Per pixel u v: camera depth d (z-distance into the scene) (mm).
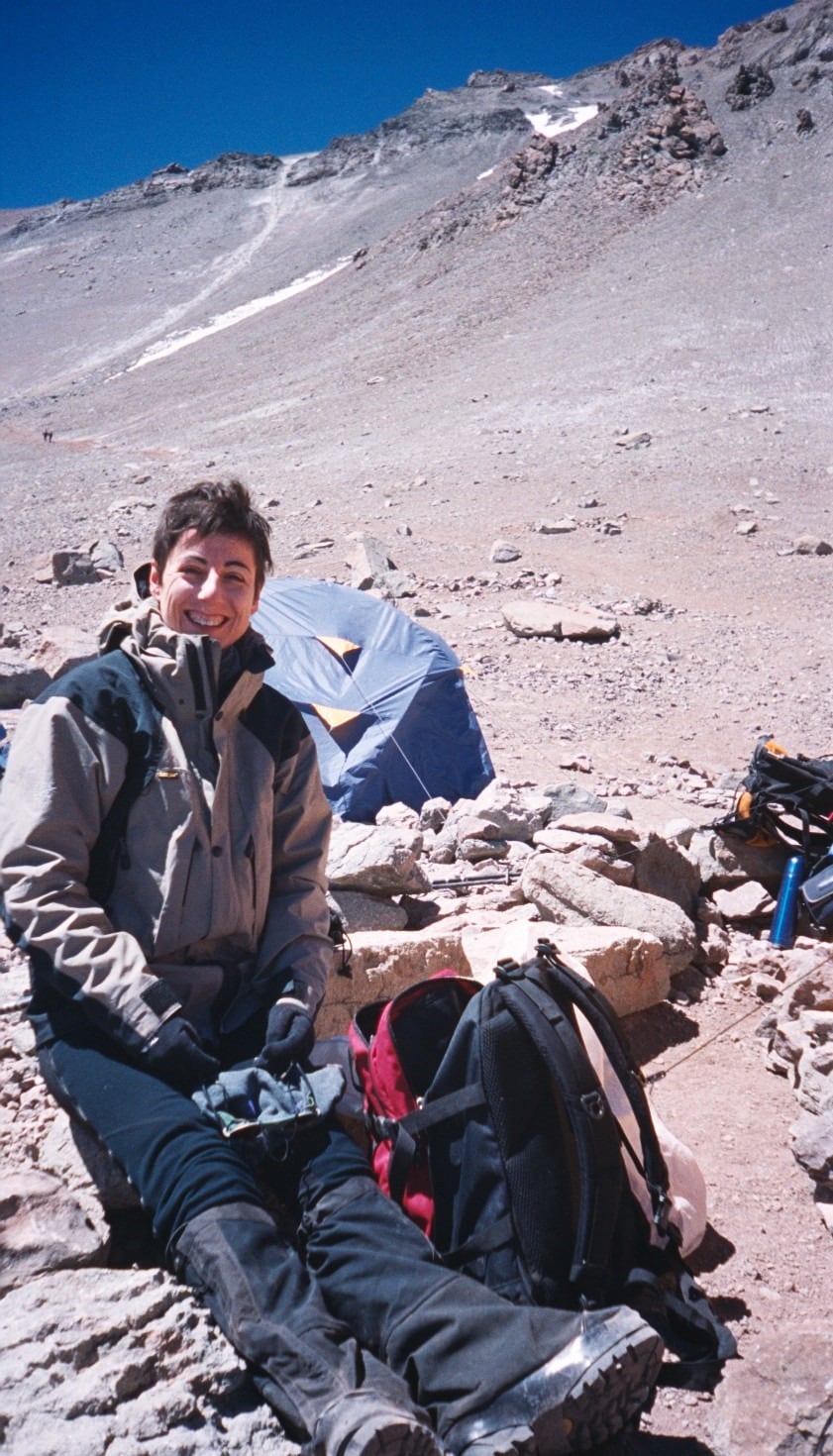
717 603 17141
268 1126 2318
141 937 2557
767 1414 2297
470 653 13008
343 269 138500
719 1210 3078
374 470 32469
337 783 7957
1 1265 2357
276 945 2707
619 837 5086
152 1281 2301
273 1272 2195
